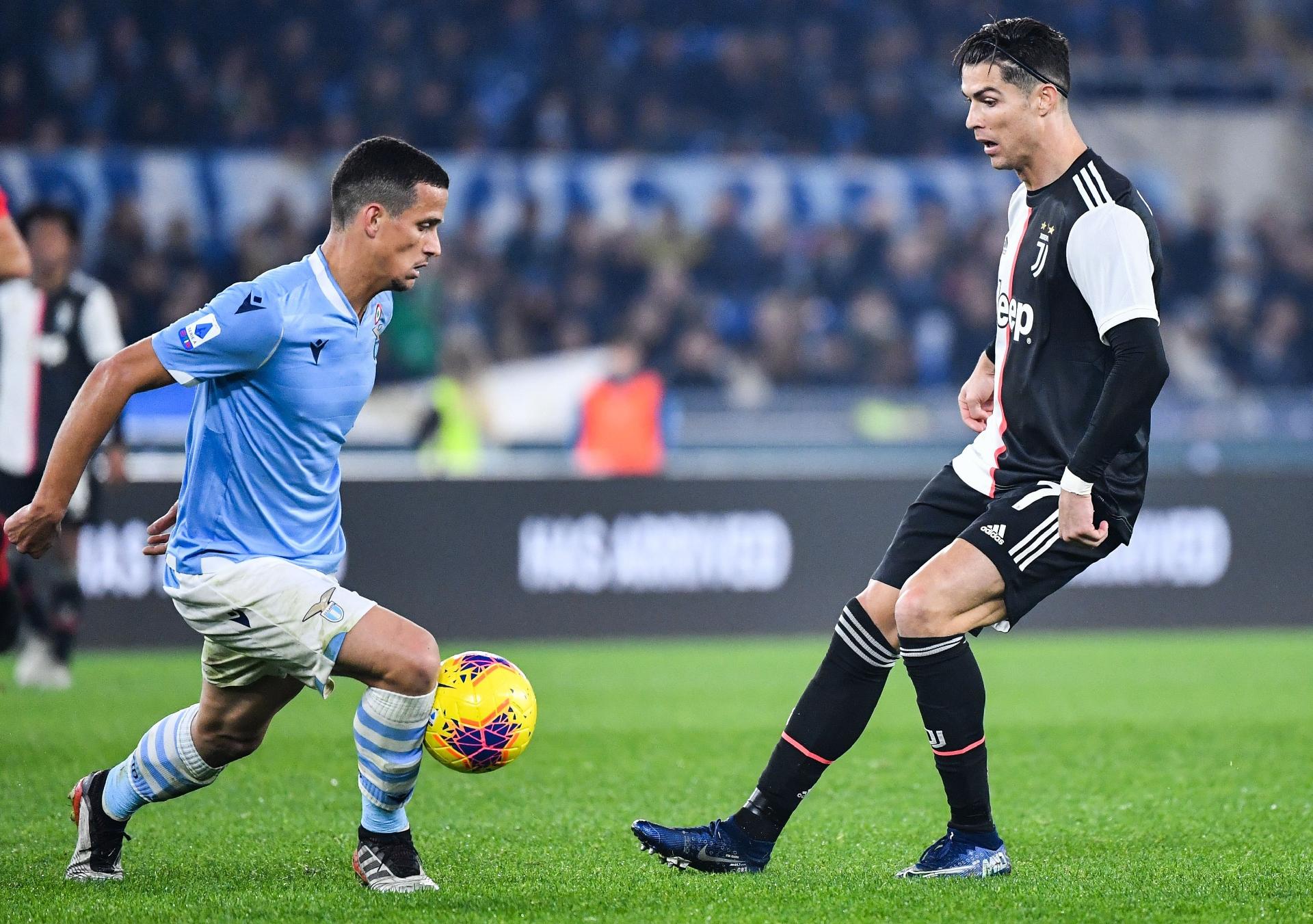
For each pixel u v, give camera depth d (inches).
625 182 2475.4
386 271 513.0
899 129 2721.5
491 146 2596.0
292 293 504.7
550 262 2385.6
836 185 2522.1
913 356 2358.5
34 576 1143.0
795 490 1577.3
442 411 1833.2
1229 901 519.2
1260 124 2714.1
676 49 2719.0
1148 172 2694.4
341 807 718.5
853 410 1713.8
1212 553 1624.0
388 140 511.8
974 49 555.8
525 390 2155.5
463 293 2266.2
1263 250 2556.6
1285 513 1635.1
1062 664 1344.7
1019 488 557.0
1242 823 692.1
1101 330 530.9
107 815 554.9
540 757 878.4
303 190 2367.1
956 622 545.6
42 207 1075.3
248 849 619.8
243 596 502.0
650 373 1871.3
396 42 2630.4
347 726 984.9
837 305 2442.2
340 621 503.8
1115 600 1608.0
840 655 571.2
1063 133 550.9
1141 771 837.2
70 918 488.4
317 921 486.0
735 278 2442.2
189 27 2554.1
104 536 1403.8
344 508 1475.1
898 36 2780.5
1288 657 1397.6
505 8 2684.5
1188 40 2854.3
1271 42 2883.9
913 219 2529.5
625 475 1542.8
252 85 2536.9
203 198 2338.8
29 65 2471.7
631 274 2406.5
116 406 494.3
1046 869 584.1
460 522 1503.4
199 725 541.3
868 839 657.6
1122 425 522.9
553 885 546.3
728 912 499.8
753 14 2773.1
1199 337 2450.8
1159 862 601.9
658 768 845.2
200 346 492.7
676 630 1553.9
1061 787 792.3
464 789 778.8
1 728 941.2
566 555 1528.1
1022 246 560.4
